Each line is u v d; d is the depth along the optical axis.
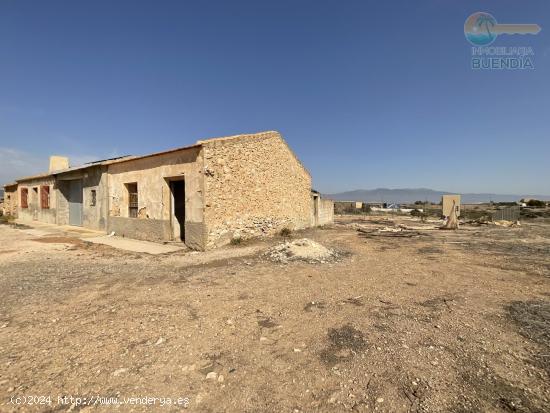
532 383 2.60
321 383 2.60
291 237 12.87
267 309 4.36
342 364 2.89
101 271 6.66
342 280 5.98
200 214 9.78
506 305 4.54
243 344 3.30
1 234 13.13
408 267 7.21
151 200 11.68
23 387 2.52
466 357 3.02
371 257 8.57
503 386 2.55
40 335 3.49
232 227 10.85
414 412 2.24
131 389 2.51
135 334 3.53
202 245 9.65
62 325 3.77
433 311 4.29
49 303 4.57
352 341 3.36
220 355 3.06
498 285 5.65
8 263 7.34
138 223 12.08
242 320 3.96
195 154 9.98
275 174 13.78
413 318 4.03
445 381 2.62
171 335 3.50
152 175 11.63
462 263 7.71
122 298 4.82
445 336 3.48
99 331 3.60
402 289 5.38
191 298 4.83
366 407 2.30
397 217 32.97
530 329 3.68
